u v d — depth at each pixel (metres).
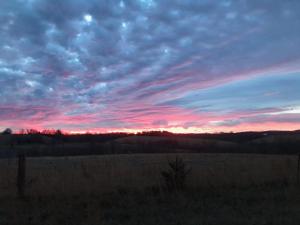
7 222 9.07
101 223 8.94
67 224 8.92
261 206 10.99
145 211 10.34
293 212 10.04
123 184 14.62
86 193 13.01
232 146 52.59
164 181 14.88
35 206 10.91
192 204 11.30
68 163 27.77
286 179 16.42
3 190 13.30
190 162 27.58
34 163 29.56
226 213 10.01
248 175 16.89
